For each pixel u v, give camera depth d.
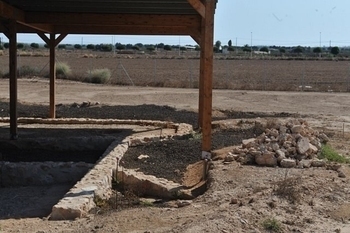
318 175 8.60
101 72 31.62
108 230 5.95
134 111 18.81
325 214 6.56
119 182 9.12
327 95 25.97
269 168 9.29
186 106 21.55
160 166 10.32
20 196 9.09
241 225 5.82
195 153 11.36
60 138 12.83
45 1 12.12
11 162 10.40
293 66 59.00
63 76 32.88
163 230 5.75
